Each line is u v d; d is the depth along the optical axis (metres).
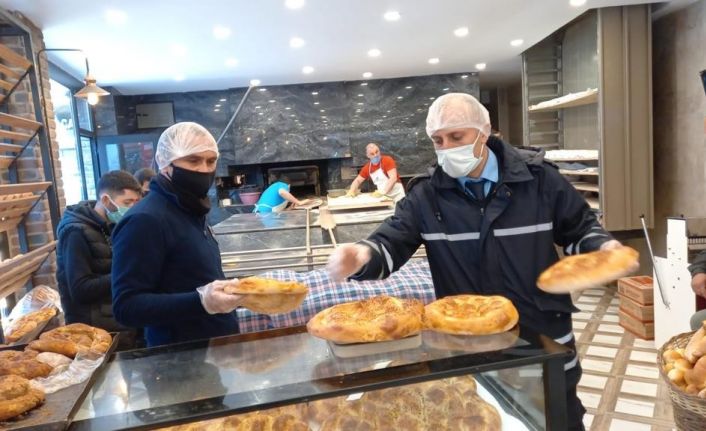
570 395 1.32
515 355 0.83
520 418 0.90
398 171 6.22
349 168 6.49
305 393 0.76
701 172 3.81
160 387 0.84
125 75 4.87
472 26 3.99
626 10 3.91
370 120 6.15
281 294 1.05
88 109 5.50
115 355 1.02
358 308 0.99
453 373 0.80
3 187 2.09
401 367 0.82
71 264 1.91
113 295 1.25
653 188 4.20
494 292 1.33
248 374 0.86
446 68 5.77
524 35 4.39
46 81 3.30
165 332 1.33
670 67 4.10
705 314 2.37
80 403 0.80
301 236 2.61
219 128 6.10
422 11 3.51
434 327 0.94
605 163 4.07
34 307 2.19
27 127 2.80
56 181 3.28
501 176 1.32
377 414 0.89
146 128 6.04
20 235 2.95
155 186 1.35
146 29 3.48
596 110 4.52
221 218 6.05
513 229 1.32
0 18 2.75
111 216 2.05
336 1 3.18
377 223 2.64
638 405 2.36
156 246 1.25
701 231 2.73
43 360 1.02
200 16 3.28
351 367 0.84
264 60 4.65
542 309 1.29
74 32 3.43
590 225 1.31
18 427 0.72
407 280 1.88
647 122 4.04
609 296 4.15
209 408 0.75
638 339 3.19
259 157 6.14
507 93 8.16
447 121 1.28
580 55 4.75
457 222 1.35
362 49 4.50
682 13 3.91
